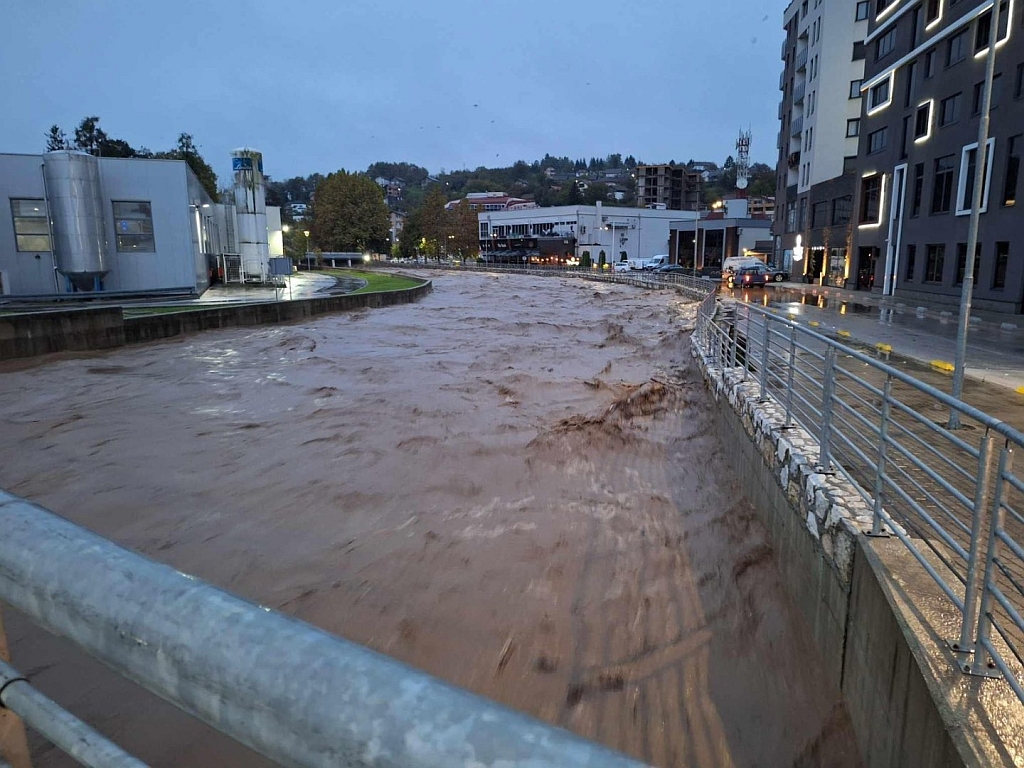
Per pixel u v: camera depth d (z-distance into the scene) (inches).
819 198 1845.5
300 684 23.8
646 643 197.2
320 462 357.1
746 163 5561.0
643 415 444.5
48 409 474.3
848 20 1862.7
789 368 263.6
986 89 339.0
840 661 169.3
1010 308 952.9
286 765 24.5
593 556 249.4
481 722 21.3
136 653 28.7
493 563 244.5
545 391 534.6
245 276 1569.9
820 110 1915.6
